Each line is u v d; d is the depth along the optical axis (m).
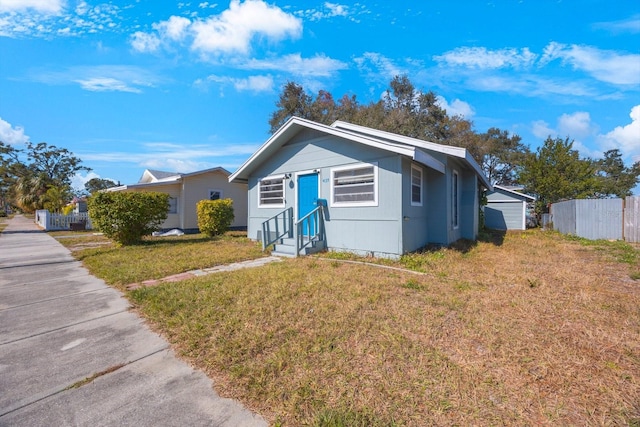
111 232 10.02
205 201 13.00
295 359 2.74
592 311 3.83
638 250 8.80
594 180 20.52
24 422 2.08
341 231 8.41
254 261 7.49
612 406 2.11
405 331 3.27
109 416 2.12
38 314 4.08
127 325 3.69
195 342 3.12
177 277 5.91
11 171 39.38
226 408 2.18
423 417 2.01
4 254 8.99
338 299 4.28
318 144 9.02
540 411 2.07
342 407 2.11
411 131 26.69
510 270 6.14
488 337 3.11
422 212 9.01
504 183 37.03
